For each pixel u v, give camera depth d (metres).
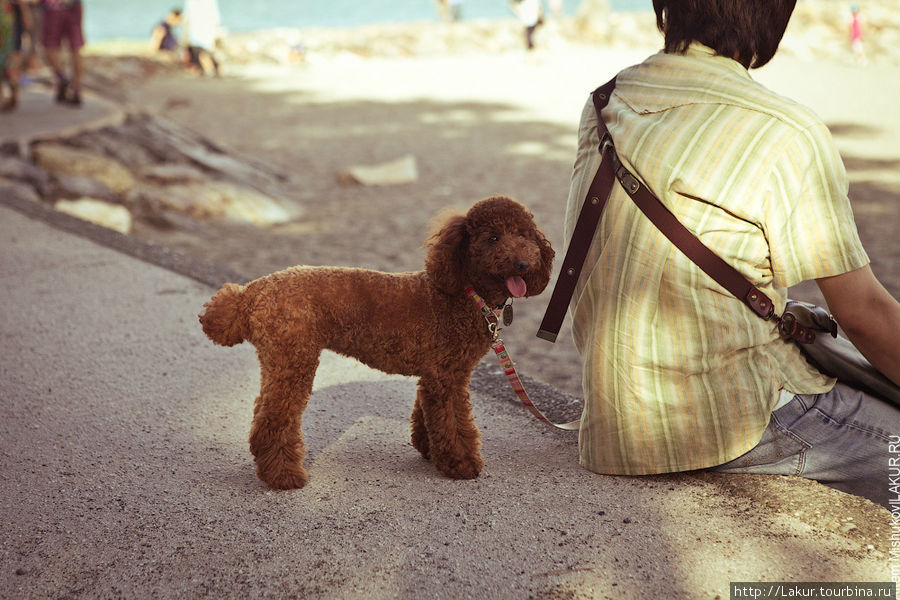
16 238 5.90
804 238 2.27
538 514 2.54
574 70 21.22
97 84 17.14
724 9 2.33
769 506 2.49
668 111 2.37
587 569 2.26
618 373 2.58
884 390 2.54
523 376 3.75
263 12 45.75
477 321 2.71
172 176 9.66
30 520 2.60
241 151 12.77
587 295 2.62
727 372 2.51
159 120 11.69
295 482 2.74
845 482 2.53
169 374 3.78
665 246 2.41
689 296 2.42
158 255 5.57
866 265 2.29
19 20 13.95
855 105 15.71
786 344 2.63
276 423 2.70
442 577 2.26
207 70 21.17
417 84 19.69
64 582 2.29
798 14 27.00
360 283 2.71
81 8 11.66
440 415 2.77
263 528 2.52
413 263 7.82
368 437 3.18
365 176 11.06
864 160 11.52
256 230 9.05
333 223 9.38
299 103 17.25
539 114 15.81
